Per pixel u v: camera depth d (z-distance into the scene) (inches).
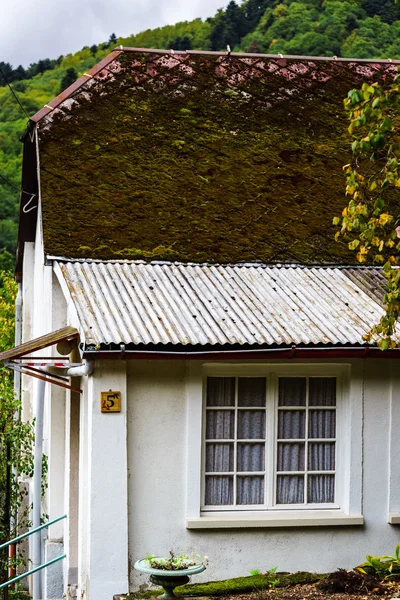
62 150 600.1
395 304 395.5
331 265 558.3
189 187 597.0
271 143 642.2
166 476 461.7
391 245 400.5
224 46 1983.3
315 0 1621.6
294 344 453.1
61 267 520.1
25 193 701.9
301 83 695.1
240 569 467.8
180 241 555.5
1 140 2047.2
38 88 2231.8
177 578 396.2
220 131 643.5
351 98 378.0
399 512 487.8
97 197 574.9
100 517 446.3
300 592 429.4
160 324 458.6
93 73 660.7
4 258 1878.7
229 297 501.4
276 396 486.6
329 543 479.8
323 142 650.8
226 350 447.5
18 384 891.4
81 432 491.5
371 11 1485.0
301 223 583.2
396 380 491.8
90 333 439.2
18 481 689.6
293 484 489.7
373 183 392.2
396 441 490.6
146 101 651.5
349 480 484.7
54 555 573.0
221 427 482.6
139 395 459.8
